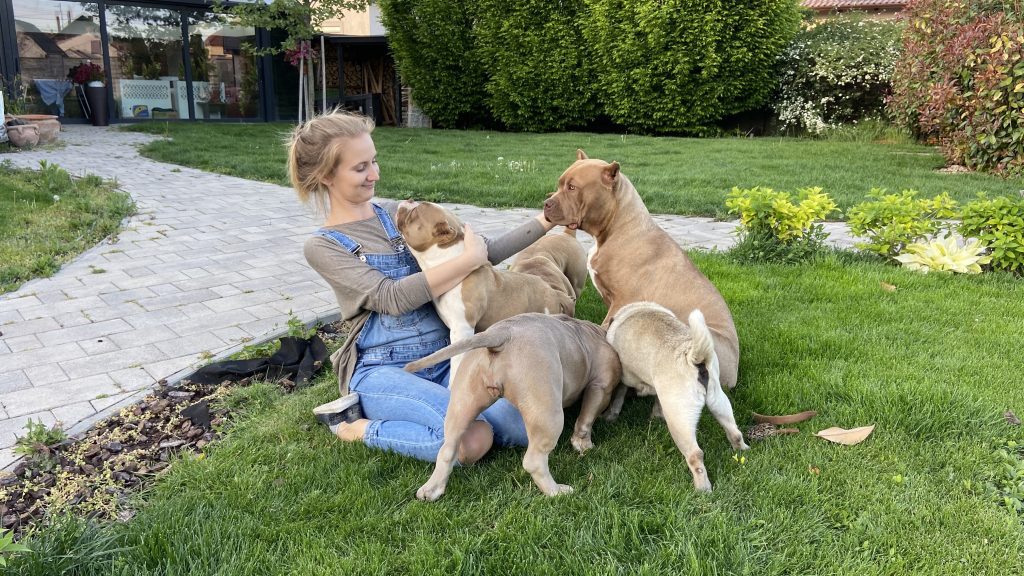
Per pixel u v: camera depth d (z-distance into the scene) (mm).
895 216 6164
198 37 20141
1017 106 9648
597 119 19844
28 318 4918
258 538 2555
